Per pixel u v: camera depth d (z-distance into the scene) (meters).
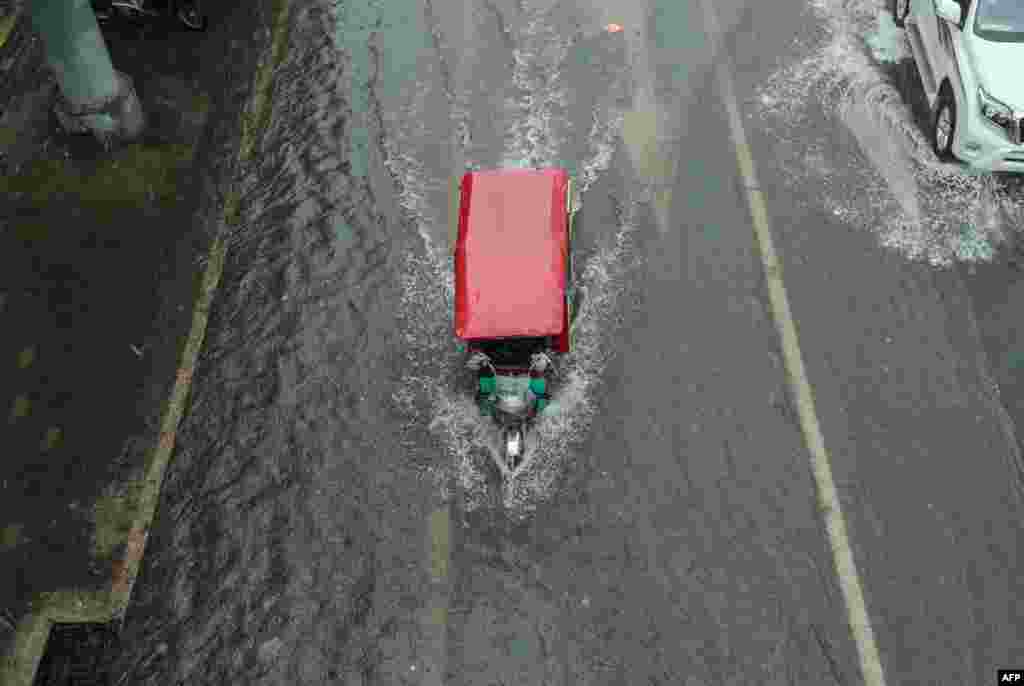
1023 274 12.88
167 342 13.15
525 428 11.84
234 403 12.55
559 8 17.30
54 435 12.30
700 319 12.80
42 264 13.95
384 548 11.23
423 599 10.83
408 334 13.05
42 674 10.52
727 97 15.48
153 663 10.62
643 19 16.92
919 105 15.12
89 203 14.60
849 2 16.78
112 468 12.01
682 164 14.61
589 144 15.03
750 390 12.08
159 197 14.66
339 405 12.43
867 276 13.02
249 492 11.78
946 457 11.28
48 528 11.53
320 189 14.77
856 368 12.13
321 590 10.98
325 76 16.41
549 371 11.80
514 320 11.23
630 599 10.63
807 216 13.77
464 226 12.06
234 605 10.95
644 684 10.06
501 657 10.38
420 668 10.38
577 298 13.11
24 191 14.79
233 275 13.85
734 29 16.58
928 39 14.69
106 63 14.82
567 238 12.46
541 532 11.20
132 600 11.05
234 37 17.09
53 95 15.97
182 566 11.27
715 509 11.17
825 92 15.38
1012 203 13.61
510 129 15.39
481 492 11.55
